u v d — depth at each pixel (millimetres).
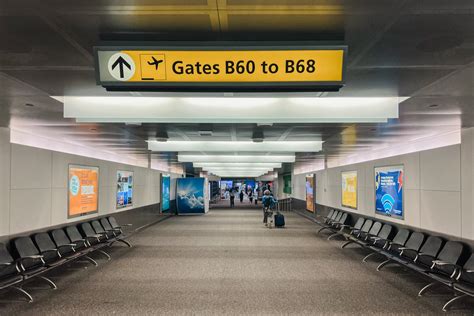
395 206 8844
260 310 5191
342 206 13805
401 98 5035
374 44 2977
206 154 14523
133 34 2799
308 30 2723
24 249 6426
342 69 2793
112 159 14172
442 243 6680
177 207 22984
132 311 5156
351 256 9219
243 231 14367
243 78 2834
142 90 2930
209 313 5078
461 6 2305
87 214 9617
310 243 11312
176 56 2799
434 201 7102
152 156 15500
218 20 2561
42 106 5406
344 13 2430
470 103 5234
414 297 5805
